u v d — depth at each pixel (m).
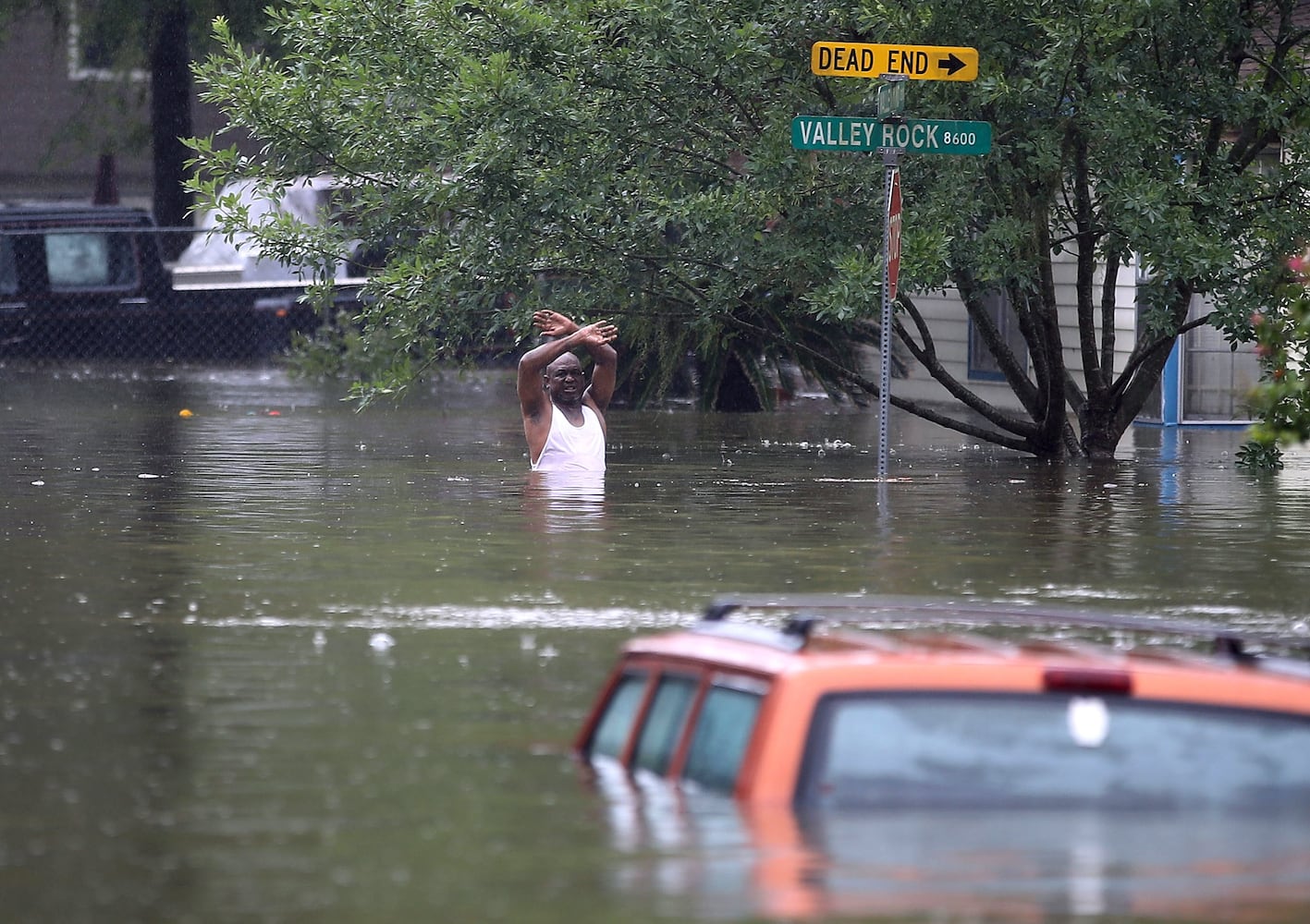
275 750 20.95
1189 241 56.75
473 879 15.65
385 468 56.91
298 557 37.53
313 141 63.44
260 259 65.31
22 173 162.88
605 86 59.94
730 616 30.27
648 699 18.48
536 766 19.88
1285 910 14.46
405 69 62.06
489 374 106.12
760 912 14.54
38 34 161.62
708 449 65.25
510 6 59.59
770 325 81.19
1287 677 16.77
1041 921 14.25
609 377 57.22
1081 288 63.38
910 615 17.62
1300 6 66.81
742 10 59.31
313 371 100.12
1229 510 46.97
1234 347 59.94
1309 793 16.19
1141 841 15.82
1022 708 16.22
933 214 56.78
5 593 32.81
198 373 110.25
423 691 24.41
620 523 43.50
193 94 132.38
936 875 15.08
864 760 16.05
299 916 14.83
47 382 101.69
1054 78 56.78
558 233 61.31
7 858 16.59
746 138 61.69
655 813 17.05
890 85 52.88
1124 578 35.47
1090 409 64.00
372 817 17.84
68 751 20.94
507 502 47.91
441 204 60.94
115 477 54.06
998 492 51.25
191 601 32.09
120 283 119.81
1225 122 61.00
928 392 93.50
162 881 15.84
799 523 43.66
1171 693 16.39
